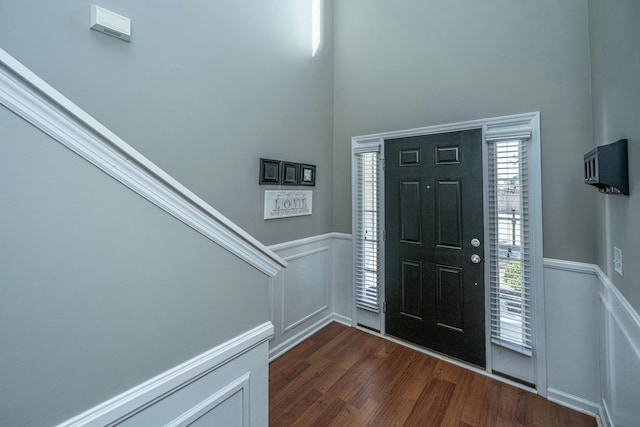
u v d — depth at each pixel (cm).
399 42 263
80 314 70
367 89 285
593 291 182
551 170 195
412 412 187
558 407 190
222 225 101
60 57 135
